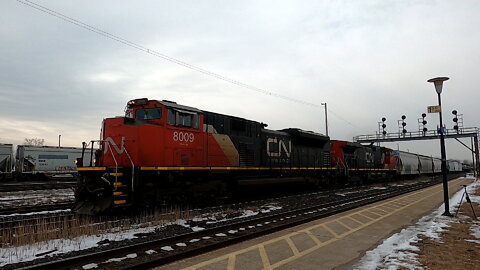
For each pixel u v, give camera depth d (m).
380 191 25.86
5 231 9.87
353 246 8.78
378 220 12.69
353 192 25.56
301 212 14.43
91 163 13.38
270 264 7.22
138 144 13.56
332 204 16.98
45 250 8.31
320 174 28.05
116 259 7.45
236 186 18.84
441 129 14.21
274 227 10.66
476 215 13.62
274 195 23.19
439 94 14.59
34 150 42.16
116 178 12.45
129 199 13.02
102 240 9.27
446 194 13.79
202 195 16.80
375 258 7.61
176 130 14.95
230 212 14.76
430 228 10.91
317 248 8.55
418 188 28.28
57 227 10.47
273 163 22.34
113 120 14.16
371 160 39.88
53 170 43.44
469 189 27.98
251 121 20.31
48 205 16.34
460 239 9.28
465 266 6.84
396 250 8.13
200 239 9.45
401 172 48.00
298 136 25.38
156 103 14.71
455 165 87.88
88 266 6.89
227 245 8.79
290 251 8.27
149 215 12.92
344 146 32.78
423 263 7.04
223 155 17.58
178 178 15.22
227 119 18.31
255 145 20.39
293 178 23.81
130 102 15.41
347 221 12.41
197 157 15.94
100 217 12.30
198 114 16.20
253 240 9.41
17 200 19.14
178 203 15.54
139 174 13.18
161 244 8.71
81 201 13.09
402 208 16.03
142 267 6.77
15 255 7.90
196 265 7.10
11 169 41.19
